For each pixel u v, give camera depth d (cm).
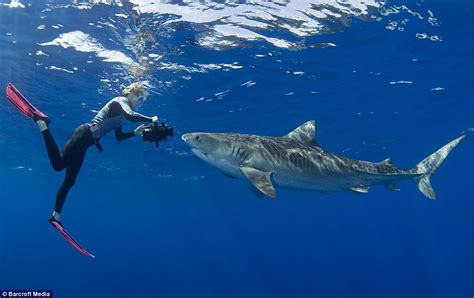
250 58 1402
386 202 6931
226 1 1044
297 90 1745
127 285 8125
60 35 1177
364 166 905
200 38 1223
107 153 2766
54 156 579
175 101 1778
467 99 2033
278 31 1229
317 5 1110
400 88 1809
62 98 1703
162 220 11081
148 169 3484
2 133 2356
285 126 2283
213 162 788
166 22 1116
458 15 1212
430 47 1423
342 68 1548
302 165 825
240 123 2180
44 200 6612
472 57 1516
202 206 7338
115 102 631
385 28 1268
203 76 1521
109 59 1337
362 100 1942
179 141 2428
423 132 2723
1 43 1221
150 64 1389
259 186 697
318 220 11181
